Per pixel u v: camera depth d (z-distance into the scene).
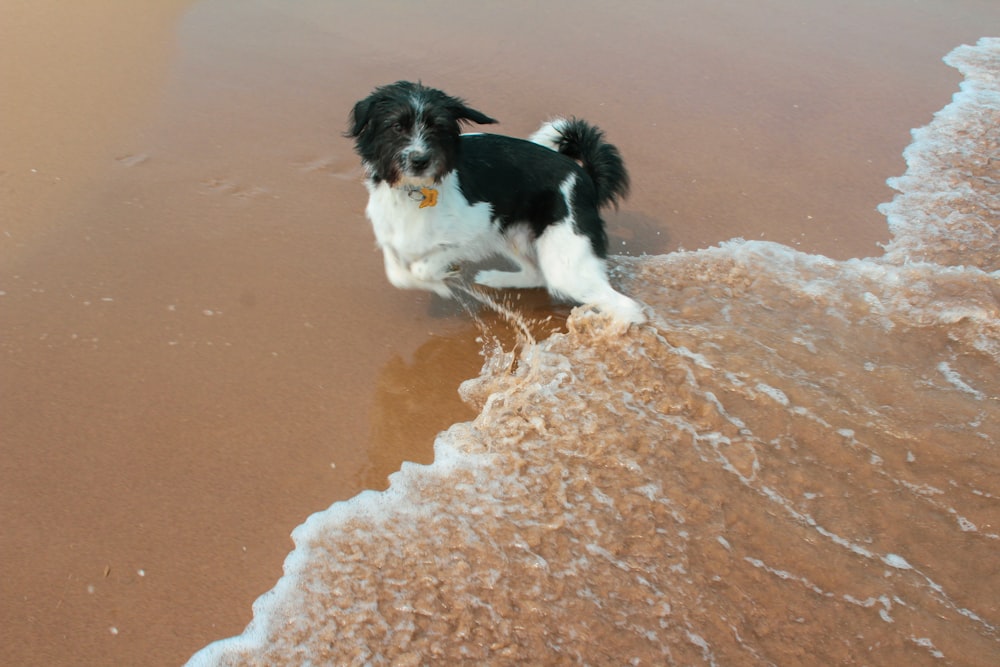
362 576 3.18
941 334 4.57
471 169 4.32
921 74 7.54
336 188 5.45
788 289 4.87
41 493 3.39
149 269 4.64
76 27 7.00
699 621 3.11
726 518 3.50
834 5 8.87
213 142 5.75
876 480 3.71
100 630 2.94
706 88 7.02
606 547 3.35
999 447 3.88
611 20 8.07
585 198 4.54
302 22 7.47
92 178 5.27
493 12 8.01
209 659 2.88
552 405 3.99
